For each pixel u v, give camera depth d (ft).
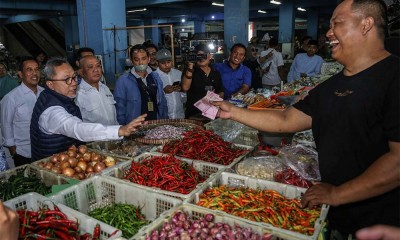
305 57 22.36
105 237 5.56
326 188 5.41
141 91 13.14
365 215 5.52
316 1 67.36
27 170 8.66
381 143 5.06
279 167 7.81
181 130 11.12
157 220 5.50
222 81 16.87
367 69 5.18
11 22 75.92
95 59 11.57
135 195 6.96
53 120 8.54
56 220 5.62
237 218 5.50
